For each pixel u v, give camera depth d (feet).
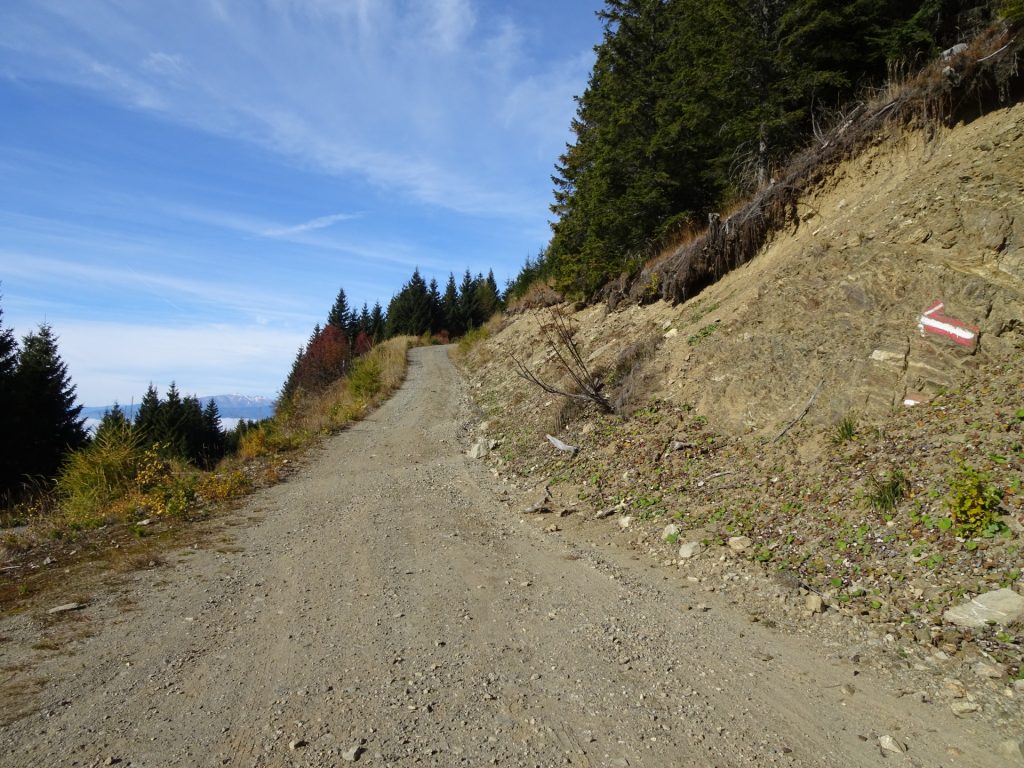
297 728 10.71
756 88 39.50
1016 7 24.68
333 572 19.76
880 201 28.37
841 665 12.55
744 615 15.35
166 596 17.83
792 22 37.37
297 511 28.84
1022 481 15.29
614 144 52.49
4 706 11.64
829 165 33.30
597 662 13.17
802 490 20.13
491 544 22.79
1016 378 18.85
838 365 23.95
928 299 22.80
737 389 27.40
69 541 25.03
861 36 38.55
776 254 34.42
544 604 16.63
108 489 33.37
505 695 11.80
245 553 22.20
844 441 21.16
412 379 86.28
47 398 91.76
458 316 238.89
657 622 15.24
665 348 35.22
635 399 32.65
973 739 9.89
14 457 83.61
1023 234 21.40
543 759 9.73
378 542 23.25
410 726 10.71
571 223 68.95
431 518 26.91
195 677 12.75
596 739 10.29
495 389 61.57
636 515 23.48
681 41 46.44
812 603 14.93
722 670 12.67
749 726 10.62
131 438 36.32
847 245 27.66
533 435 38.27
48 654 13.99
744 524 19.94
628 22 52.85
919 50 36.73
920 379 21.30
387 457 42.45
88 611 16.75
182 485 32.14
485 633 14.76
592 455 30.50
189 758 9.84
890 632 13.33
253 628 15.34
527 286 121.60
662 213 49.96
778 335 27.43
